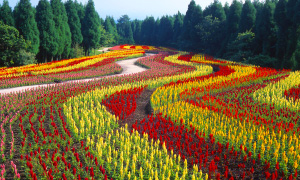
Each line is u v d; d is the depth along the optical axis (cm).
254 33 4128
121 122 1082
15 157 724
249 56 3700
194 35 6419
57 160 643
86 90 1573
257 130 866
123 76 2202
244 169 681
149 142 854
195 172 603
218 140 837
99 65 2820
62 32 4300
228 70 2327
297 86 1639
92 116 1066
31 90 1577
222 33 5312
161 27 9319
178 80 1855
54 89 1639
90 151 758
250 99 1359
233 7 4919
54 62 3183
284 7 3241
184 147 819
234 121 1012
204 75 2131
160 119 1060
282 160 668
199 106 1210
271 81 1795
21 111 1203
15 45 3300
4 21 3559
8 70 2605
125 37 12094
